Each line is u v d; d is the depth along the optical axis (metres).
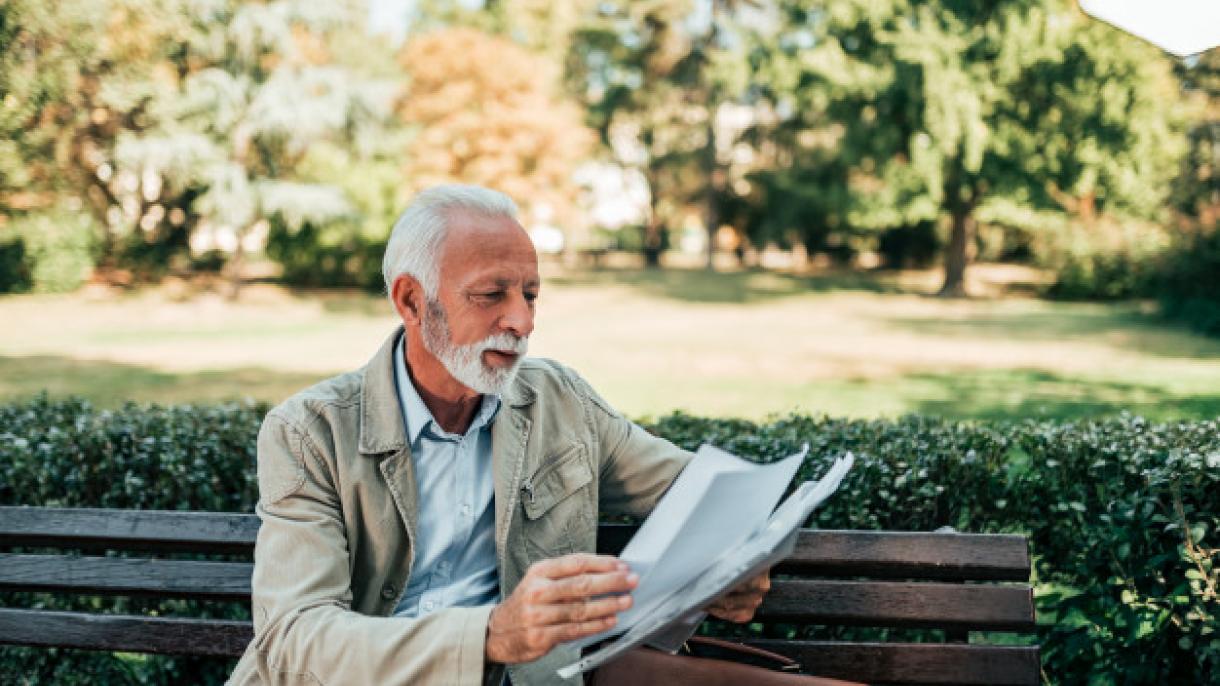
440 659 1.37
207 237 30.25
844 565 1.81
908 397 10.79
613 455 1.90
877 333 17.75
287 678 1.49
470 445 1.77
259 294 25.30
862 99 24.00
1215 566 2.17
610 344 16.42
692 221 54.41
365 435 1.67
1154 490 2.24
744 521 1.50
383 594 1.70
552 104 33.88
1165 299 18.59
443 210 1.64
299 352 15.38
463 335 1.63
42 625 1.94
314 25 25.22
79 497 2.68
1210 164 18.39
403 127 29.19
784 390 11.45
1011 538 1.77
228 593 1.91
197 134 24.02
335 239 26.31
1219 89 18.31
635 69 40.72
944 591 1.77
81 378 12.56
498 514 1.73
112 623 1.93
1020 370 12.82
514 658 1.35
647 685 1.53
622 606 1.31
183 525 1.92
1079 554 2.44
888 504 2.46
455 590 1.75
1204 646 2.14
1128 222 22.47
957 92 21.78
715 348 15.76
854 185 27.02
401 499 1.68
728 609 1.64
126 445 2.73
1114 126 21.61
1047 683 2.47
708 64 37.34
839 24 23.36
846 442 2.71
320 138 25.97
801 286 30.20
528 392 1.82
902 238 36.56
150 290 24.94
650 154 42.59
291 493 1.63
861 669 1.78
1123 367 12.81
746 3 36.94
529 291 1.67
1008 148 22.75
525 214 32.19
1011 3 21.44
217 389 11.62
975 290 26.88
